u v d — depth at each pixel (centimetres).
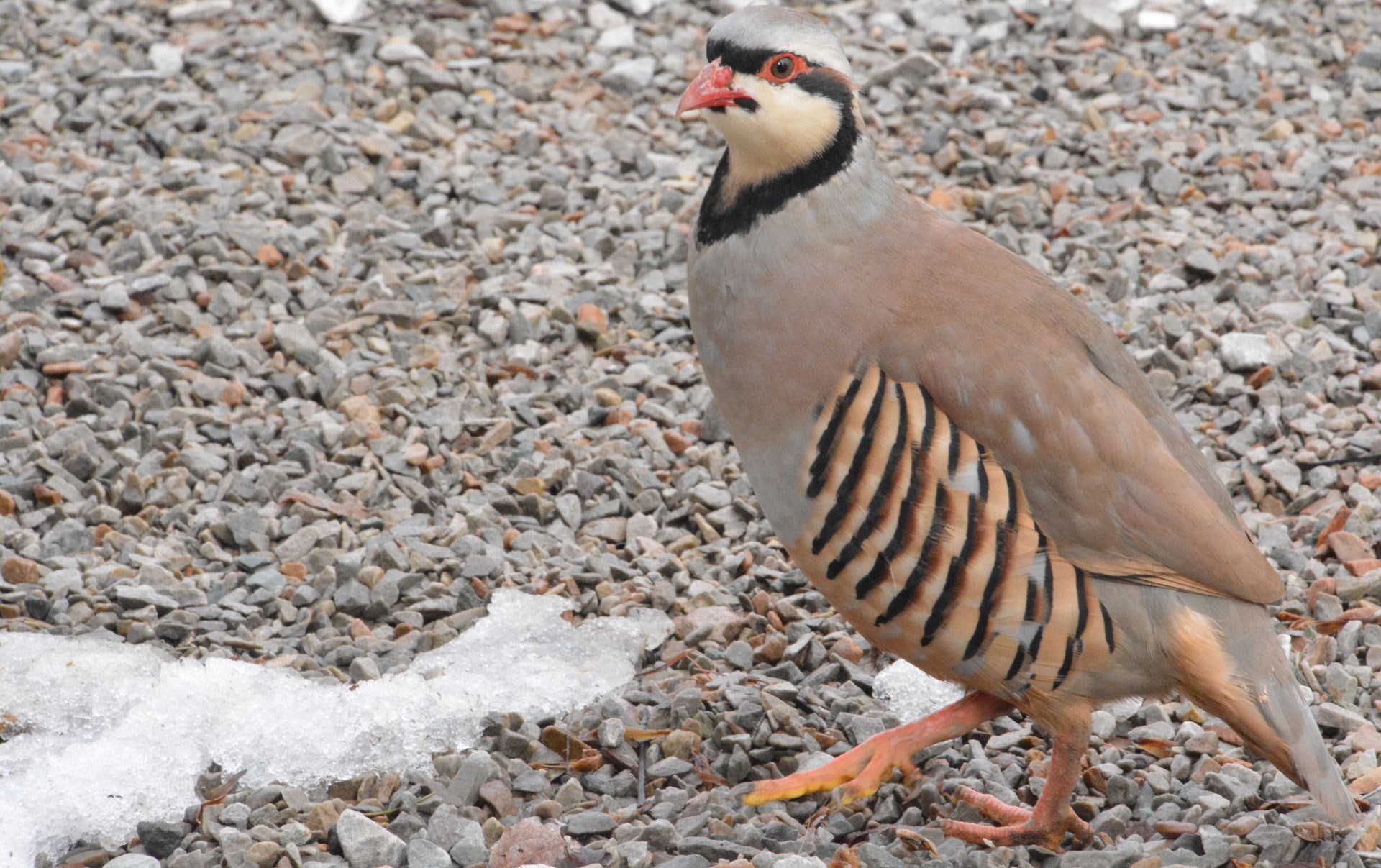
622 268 1414
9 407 1183
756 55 756
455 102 1641
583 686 942
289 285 1352
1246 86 1659
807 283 759
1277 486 1108
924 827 816
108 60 1677
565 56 1747
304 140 1532
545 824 789
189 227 1391
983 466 727
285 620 1000
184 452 1130
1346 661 939
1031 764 873
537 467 1141
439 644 984
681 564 1052
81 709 905
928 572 737
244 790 854
